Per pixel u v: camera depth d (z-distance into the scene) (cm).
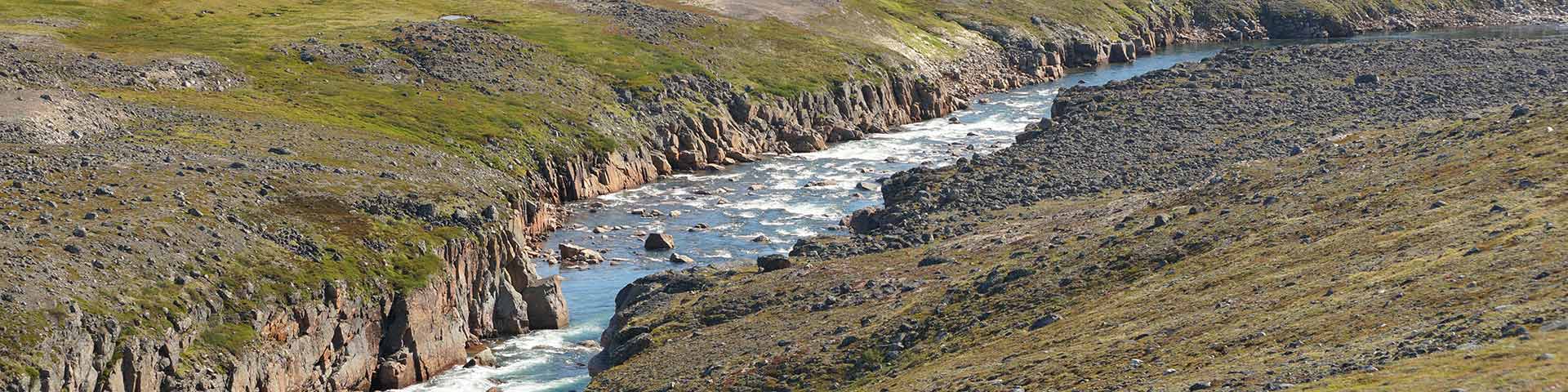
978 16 18325
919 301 5662
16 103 8394
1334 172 6744
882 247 7081
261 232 6228
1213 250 5578
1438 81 11794
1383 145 7488
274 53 11694
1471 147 6506
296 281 5756
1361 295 4244
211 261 5712
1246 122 10312
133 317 5078
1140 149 9462
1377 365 3419
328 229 6456
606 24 14075
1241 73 12775
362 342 5869
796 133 12019
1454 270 4225
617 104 11550
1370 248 4950
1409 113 10144
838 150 11906
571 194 9919
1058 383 4112
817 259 6956
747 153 11669
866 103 13412
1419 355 3422
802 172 10925
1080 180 8506
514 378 5975
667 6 15650
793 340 5459
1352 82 11962
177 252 5719
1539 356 3062
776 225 9000
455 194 7556
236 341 5291
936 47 16450
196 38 12156
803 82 13038
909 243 7119
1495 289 3897
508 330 6688
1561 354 3044
